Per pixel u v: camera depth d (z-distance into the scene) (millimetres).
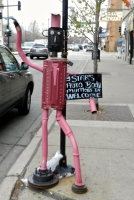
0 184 3955
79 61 29578
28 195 3627
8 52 6844
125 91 10961
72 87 4812
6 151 5234
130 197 3545
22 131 6344
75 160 3568
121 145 5234
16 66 7051
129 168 4297
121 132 5961
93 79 5016
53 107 3594
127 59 28109
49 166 3906
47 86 3584
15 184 3852
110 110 7777
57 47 3615
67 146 5141
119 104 8570
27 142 5699
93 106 4016
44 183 3678
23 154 4770
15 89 6555
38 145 5234
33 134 6156
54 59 3557
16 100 6773
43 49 30406
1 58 6145
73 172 4000
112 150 4984
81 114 7305
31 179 3762
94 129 6121
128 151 4953
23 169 4250
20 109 7496
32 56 30469
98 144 5258
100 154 4797
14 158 4934
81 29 7828
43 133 3715
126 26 28234
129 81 13898
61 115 3670
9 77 6145
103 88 11633
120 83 13172
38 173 3732
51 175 3742
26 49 37812
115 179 3957
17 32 3707
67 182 3814
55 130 6070
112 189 3707
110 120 6797
